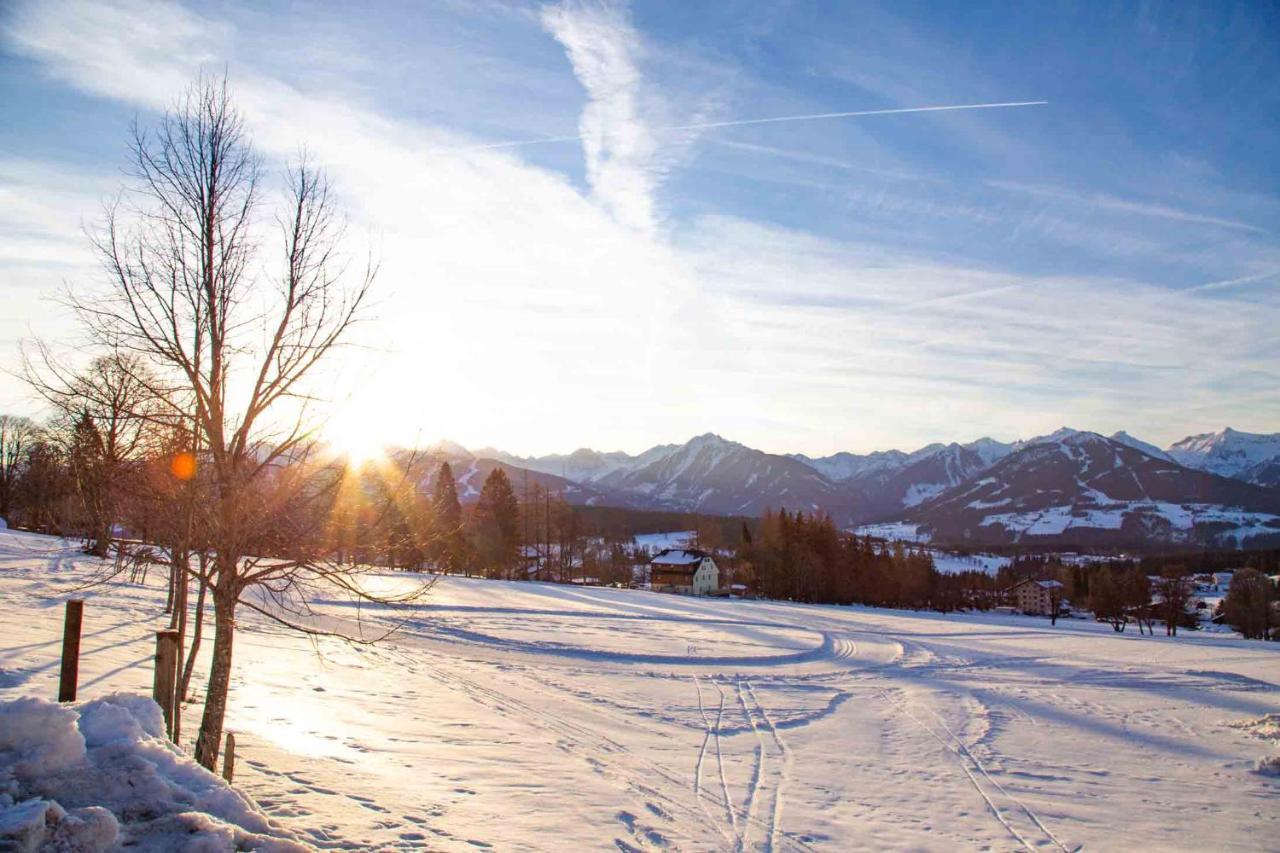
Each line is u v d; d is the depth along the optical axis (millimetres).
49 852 5488
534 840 9312
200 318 8539
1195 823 13250
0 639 16188
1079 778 16094
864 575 105438
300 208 9039
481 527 78688
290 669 19750
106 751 6684
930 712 23797
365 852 7770
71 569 34344
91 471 8562
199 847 5988
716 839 10844
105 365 8344
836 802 13453
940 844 11633
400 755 12695
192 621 24906
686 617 51875
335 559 8547
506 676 24656
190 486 8258
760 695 25594
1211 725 22859
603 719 19219
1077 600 130250
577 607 51719
